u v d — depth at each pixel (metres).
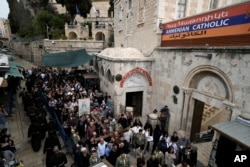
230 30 7.15
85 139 9.16
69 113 10.09
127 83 12.98
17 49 38.28
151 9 12.94
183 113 10.02
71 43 28.41
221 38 7.61
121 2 19.41
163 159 7.24
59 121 10.38
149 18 13.34
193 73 9.16
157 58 12.52
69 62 19.11
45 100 12.88
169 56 11.08
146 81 13.42
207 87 8.69
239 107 6.80
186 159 7.19
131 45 17.36
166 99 11.60
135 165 8.20
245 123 6.41
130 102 15.45
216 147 7.26
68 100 12.15
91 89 15.92
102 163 4.57
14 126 11.22
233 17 7.00
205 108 12.84
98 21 39.81
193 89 9.50
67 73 21.34
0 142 7.52
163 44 12.13
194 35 9.18
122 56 12.88
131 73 12.73
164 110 11.18
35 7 45.16
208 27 8.26
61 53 20.00
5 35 44.97
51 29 33.59
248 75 6.42
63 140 9.38
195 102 9.77
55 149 6.71
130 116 10.79
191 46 9.33
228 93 7.43
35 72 21.09
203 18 8.52
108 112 11.24
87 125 8.96
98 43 28.80
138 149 8.62
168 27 11.45
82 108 10.25
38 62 31.12
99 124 9.09
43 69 23.39
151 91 13.51
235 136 5.80
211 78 8.41
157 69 12.56
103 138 7.94
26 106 12.36
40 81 16.94
